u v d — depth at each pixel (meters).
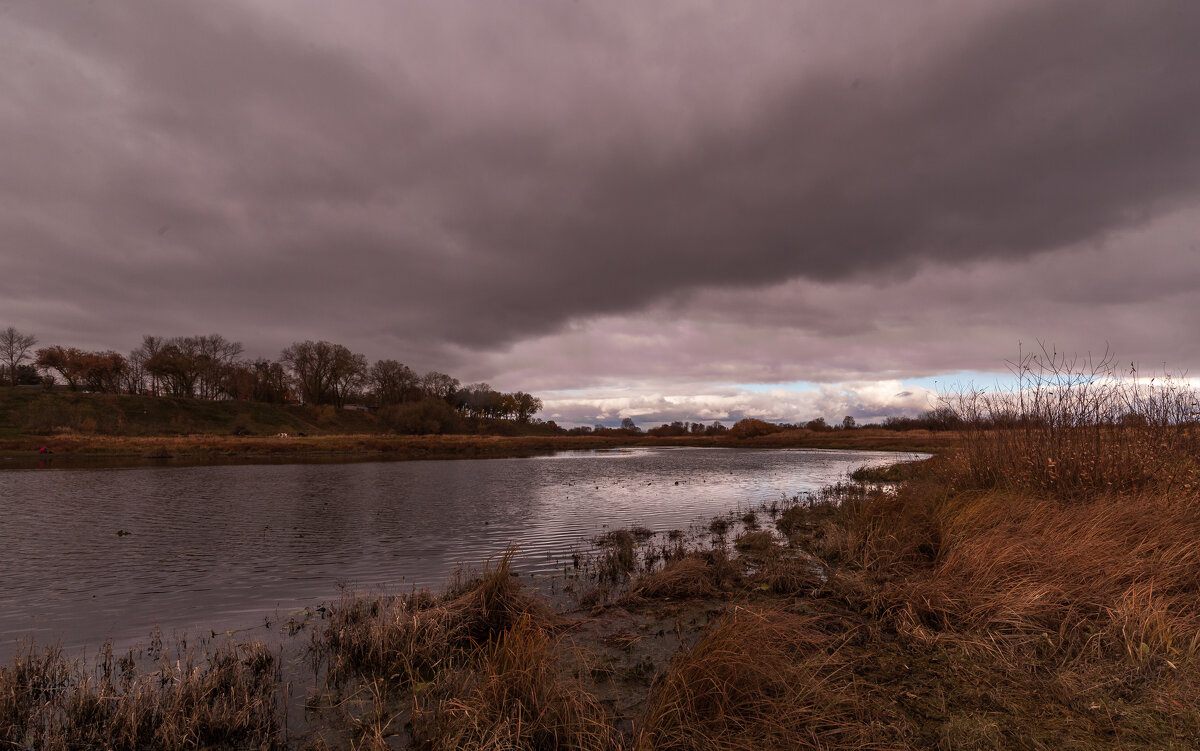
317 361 115.00
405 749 3.53
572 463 40.25
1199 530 6.29
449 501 17.83
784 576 6.86
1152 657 3.93
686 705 3.44
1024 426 10.41
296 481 25.16
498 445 70.19
